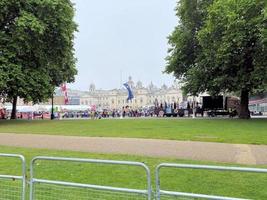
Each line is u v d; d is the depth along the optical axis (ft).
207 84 171.12
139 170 40.70
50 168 42.91
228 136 69.56
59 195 26.84
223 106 224.94
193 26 186.29
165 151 52.11
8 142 67.21
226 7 148.66
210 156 47.85
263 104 345.72
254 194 32.30
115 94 602.85
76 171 41.70
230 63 152.76
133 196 23.86
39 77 136.87
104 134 76.59
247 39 143.54
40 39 134.21
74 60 201.57
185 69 192.85
